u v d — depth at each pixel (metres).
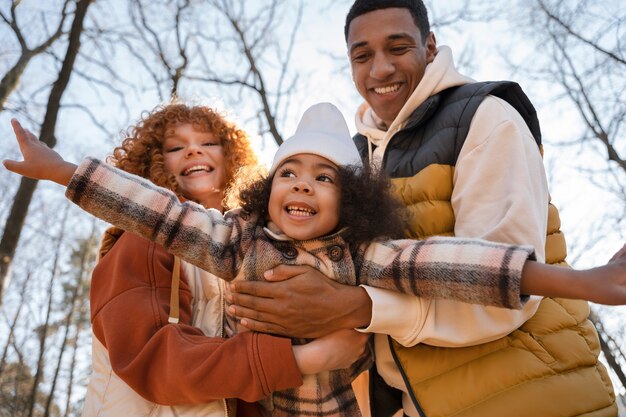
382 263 2.12
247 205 2.24
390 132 2.70
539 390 2.12
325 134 2.26
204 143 2.78
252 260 2.13
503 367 2.16
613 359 9.04
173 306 2.16
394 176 2.57
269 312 2.07
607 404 2.19
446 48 2.71
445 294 1.97
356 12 2.87
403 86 2.81
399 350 2.26
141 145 2.73
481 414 2.12
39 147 2.15
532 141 2.38
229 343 2.02
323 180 2.20
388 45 2.79
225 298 2.32
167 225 2.10
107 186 2.08
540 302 2.31
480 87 2.52
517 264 1.87
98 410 2.15
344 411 2.21
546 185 2.41
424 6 2.91
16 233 9.02
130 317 2.11
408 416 2.51
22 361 21.56
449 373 2.20
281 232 2.21
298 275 2.08
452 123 2.48
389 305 2.05
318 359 2.04
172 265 2.28
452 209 2.40
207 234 2.14
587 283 1.81
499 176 2.28
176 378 1.99
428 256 2.00
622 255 1.86
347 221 2.15
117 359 2.05
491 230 2.17
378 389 2.52
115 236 2.44
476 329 2.13
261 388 1.98
